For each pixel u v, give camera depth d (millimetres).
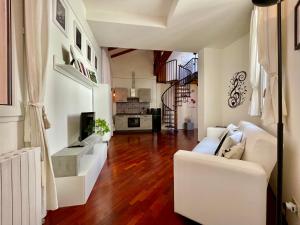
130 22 3648
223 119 4949
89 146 2635
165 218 1796
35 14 1566
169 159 3848
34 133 1601
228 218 1471
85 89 3785
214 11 3121
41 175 1620
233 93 4484
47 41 1703
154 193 2326
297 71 1405
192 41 4480
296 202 1429
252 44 2924
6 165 1103
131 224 1706
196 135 7234
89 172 2281
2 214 1066
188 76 7754
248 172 1377
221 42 4523
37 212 1475
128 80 8633
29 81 1556
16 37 1484
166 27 3779
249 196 1381
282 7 1704
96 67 4723
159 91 9000
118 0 3250
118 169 3234
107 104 4883
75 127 2988
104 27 3807
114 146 5152
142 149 4777
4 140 1341
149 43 4672
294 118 1478
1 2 1293
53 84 2107
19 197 1230
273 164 1475
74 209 1960
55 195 1735
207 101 4953
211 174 1538
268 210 1870
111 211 1922
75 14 2924
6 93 1348
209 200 1558
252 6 2975
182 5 2943
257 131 1896
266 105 1894
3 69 1312
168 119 8977
